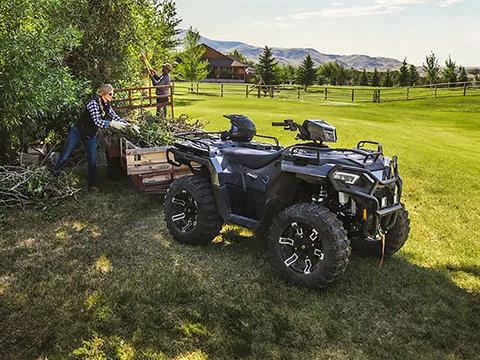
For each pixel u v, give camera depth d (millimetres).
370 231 4258
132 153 6496
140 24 10812
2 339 3516
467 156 11383
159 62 17328
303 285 4277
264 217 4699
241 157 4984
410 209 6840
